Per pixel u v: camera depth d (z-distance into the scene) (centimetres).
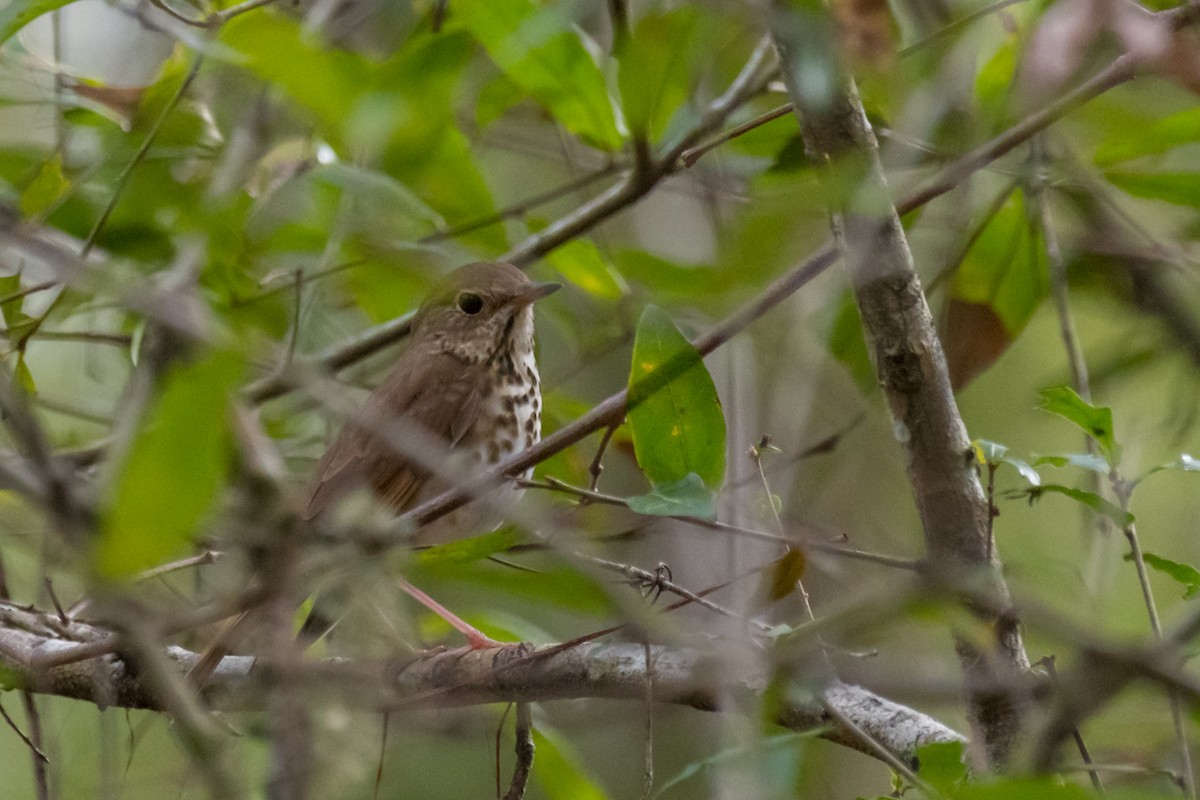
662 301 1016
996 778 521
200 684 781
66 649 833
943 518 681
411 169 1033
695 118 966
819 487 1109
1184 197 928
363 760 665
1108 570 882
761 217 611
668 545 964
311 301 1038
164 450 473
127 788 905
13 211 888
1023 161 956
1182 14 709
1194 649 516
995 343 1041
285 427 1158
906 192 883
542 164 1427
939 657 741
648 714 713
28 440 562
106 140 1044
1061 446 1347
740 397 1022
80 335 1007
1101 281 1170
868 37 767
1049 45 714
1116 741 764
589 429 763
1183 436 1080
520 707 851
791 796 675
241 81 1005
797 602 873
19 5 822
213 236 934
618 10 888
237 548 625
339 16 1149
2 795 1200
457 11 886
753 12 707
